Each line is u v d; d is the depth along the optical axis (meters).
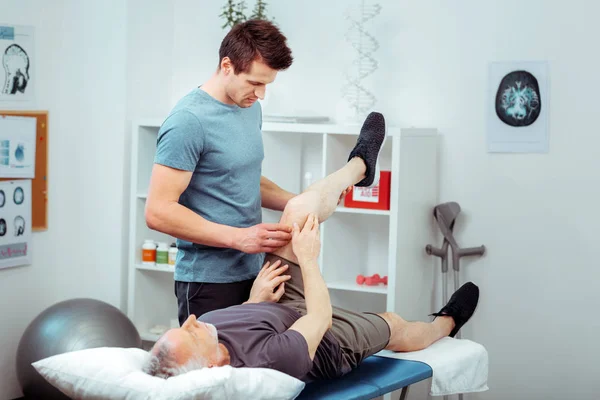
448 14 3.97
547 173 3.86
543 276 3.90
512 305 3.95
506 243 3.95
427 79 4.02
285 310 2.63
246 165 2.76
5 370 4.10
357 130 3.72
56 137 4.30
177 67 4.53
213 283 2.79
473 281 4.01
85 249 4.38
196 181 2.72
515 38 3.87
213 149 2.67
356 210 3.72
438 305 4.09
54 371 2.25
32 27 4.11
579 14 3.77
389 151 4.13
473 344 3.12
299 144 4.23
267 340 2.41
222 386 2.14
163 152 2.62
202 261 2.78
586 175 3.80
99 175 4.33
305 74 4.25
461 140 3.99
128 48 4.24
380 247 4.15
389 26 4.07
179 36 4.52
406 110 4.07
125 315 3.96
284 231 2.72
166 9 4.48
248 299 2.86
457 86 3.97
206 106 2.66
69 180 4.36
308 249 2.69
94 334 3.71
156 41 4.43
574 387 3.88
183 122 2.61
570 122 3.81
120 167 4.29
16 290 4.12
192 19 4.48
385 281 3.92
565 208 3.84
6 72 3.99
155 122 4.17
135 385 2.16
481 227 3.98
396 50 4.07
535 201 3.89
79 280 4.41
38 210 4.20
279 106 4.30
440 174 4.04
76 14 4.30
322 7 4.19
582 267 3.84
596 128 3.78
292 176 4.20
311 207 2.79
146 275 4.34
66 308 3.80
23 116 4.08
